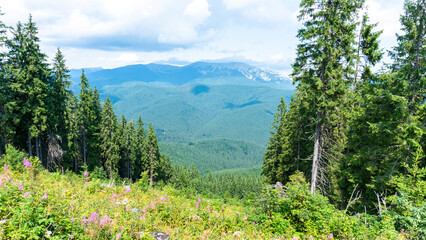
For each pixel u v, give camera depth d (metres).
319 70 15.38
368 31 18.38
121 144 43.84
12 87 19.52
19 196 4.54
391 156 13.20
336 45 14.91
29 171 9.03
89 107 35.19
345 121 17.23
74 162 33.47
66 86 26.59
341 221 8.23
